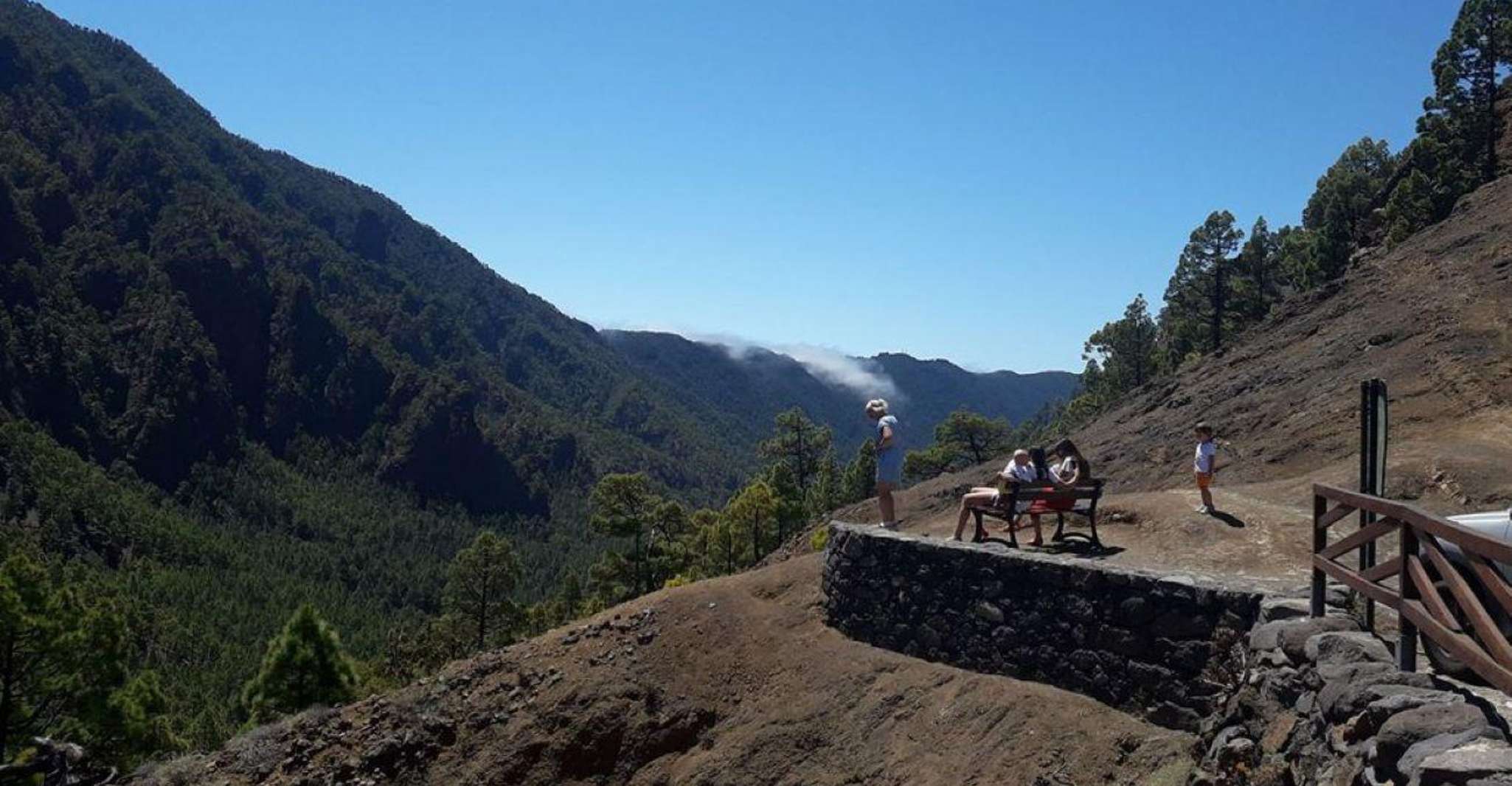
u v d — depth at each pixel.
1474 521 7.79
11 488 139.00
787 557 44.31
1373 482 8.00
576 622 18.03
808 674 14.02
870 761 11.88
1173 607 10.16
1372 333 30.98
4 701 23.31
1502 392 22.39
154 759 26.59
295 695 30.84
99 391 189.00
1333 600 8.57
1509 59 50.44
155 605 117.56
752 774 12.66
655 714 14.57
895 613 13.97
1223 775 7.33
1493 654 5.24
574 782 14.25
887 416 15.27
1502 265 30.33
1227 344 43.34
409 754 15.48
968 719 11.38
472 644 56.75
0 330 178.00
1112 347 73.44
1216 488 18.86
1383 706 5.68
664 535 63.94
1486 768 4.53
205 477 182.75
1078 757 9.83
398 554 178.62
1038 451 13.75
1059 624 11.43
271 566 150.50
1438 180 48.06
